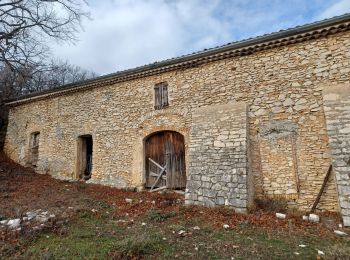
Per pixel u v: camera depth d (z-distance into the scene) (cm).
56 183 953
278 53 686
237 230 477
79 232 459
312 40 649
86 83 1012
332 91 600
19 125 1272
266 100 683
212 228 487
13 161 1245
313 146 615
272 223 512
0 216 524
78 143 1038
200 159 701
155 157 859
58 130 1099
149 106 873
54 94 1127
